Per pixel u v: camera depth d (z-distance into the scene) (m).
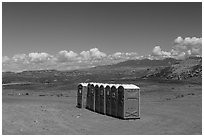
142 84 63.31
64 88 64.31
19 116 25.45
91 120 24.33
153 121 23.75
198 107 31.77
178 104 34.59
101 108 28.59
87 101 32.38
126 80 73.69
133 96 24.81
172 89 52.69
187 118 25.00
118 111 25.61
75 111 30.12
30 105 34.19
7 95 50.28
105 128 20.72
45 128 20.42
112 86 26.77
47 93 55.00
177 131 19.62
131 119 24.64
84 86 32.91
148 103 36.34
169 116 26.12
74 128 20.62
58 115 26.94
